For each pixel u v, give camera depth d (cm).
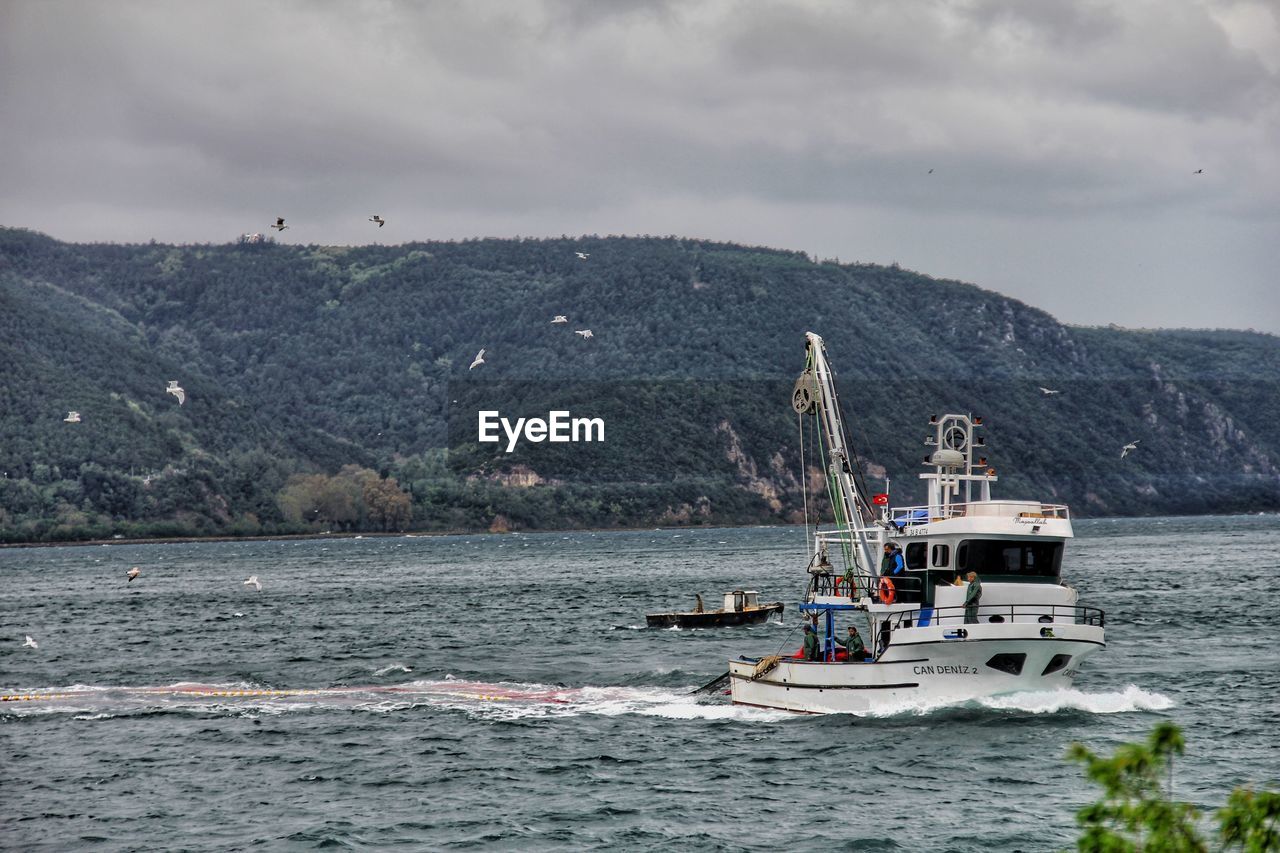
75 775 15238
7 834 12950
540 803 13512
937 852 11675
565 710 18375
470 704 19212
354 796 14038
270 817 13338
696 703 18500
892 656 15938
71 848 12494
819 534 17288
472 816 13125
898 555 16388
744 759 14775
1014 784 13438
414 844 12306
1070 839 11862
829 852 11744
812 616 17225
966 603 15612
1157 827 5797
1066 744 14775
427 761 15438
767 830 12381
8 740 17338
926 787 13438
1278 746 14962
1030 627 15575
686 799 13412
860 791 13400
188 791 14438
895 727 15650
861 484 18338
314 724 17988
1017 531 15812
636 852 11900
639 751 15462
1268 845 5847
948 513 16400
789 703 17025
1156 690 18775
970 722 15725
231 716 18788
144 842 12612
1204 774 13850
